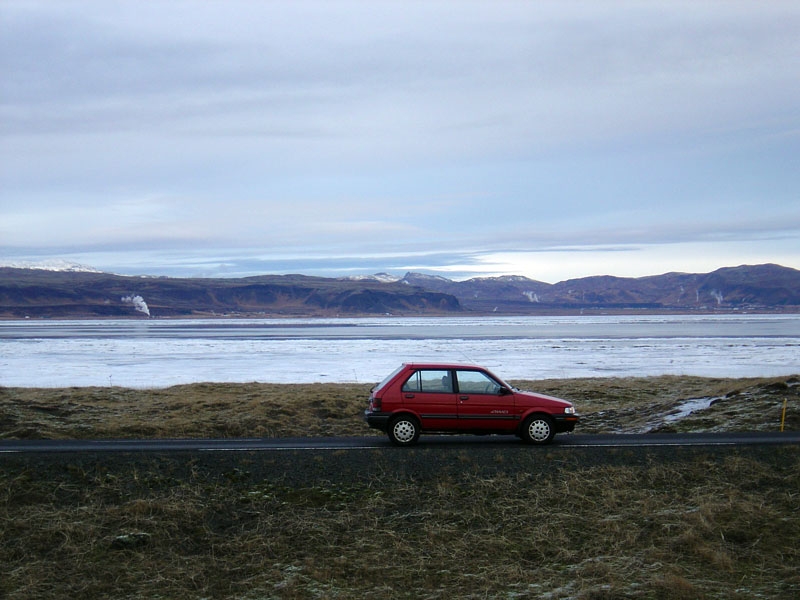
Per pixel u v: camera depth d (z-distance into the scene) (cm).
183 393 3134
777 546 1116
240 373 5831
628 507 1258
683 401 2612
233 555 1120
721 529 1167
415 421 1644
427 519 1219
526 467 1410
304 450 1553
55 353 8619
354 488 1327
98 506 1234
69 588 1008
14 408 2392
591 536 1168
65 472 1362
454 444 1694
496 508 1252
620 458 1469
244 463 1424
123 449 1586
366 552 1123
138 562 1088
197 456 1464
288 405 2561
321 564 1084
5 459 1420
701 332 16812
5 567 1061
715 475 1377
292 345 10800
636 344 10962
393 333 16888
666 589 978
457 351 9131
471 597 980
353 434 2211
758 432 1934
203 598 987
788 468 1408
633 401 3016
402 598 987
